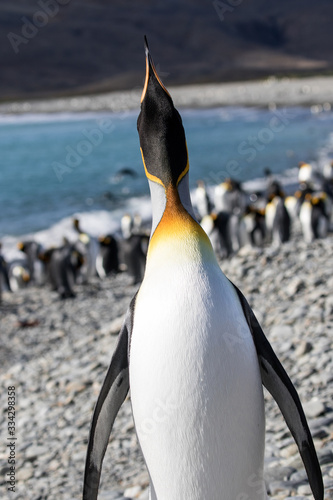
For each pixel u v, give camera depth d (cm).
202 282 253
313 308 693
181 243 261
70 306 1233
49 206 2628
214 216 1533
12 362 915
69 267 1313
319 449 412
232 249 1545
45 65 18762
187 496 252
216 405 244
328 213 1702
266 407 514
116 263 1580
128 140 5434
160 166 270
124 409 595
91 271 1575
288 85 10250
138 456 509
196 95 9538
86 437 570
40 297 1359
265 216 1620
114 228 2139
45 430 605
